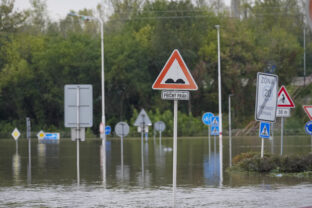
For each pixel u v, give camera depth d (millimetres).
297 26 143000
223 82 119812
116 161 42469
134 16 129500
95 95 119188
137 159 44250
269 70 120938
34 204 20828
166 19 120188
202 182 27438
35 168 36938
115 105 120062
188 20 121938
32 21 136250
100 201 21406
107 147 65250
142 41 118938
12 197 22750
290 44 123438
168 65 18016
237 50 119000
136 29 128125
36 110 121438
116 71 114125
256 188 24797
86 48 115625
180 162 40625
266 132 31578
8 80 117438
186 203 20578
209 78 119500
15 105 122812
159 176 30750
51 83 116938
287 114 32812
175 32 118750
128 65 115188
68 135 110312
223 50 119188
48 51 114750
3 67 122062
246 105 122438
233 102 121375
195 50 120750
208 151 54812
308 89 117062
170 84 18016
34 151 58594
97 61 113750
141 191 24328
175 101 18078
